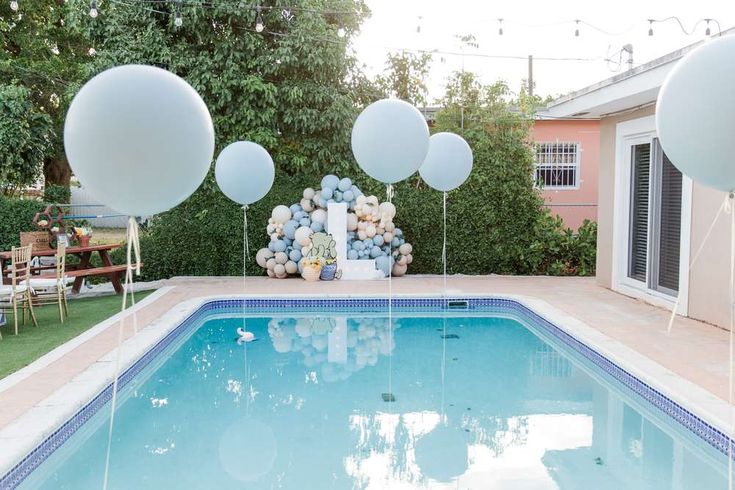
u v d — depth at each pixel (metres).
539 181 11.77
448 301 9.28
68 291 10.28
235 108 11.69
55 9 17.38
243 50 11.68
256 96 11.64
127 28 11.56
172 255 11.32
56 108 17.92
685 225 7.57
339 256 10.77
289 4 11.70
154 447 4.51
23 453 3.71
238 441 4.62
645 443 4.55
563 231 11.65
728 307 6.84
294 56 11.60
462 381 6.07
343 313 9.16
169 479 3.99
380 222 10.86
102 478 3.99
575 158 14.23
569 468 4.12
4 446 3.74
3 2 17.08
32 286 7.68
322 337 7.83
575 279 10.95
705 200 7.22
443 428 4.86
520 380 6.08
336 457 4.33
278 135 12.10
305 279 10.63
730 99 3.29
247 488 3.85
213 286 10.17
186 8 11.30
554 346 7.37
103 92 3.10
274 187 11.51
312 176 11.77
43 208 11.08
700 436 4.36
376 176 6.52
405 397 5.60
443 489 3.82
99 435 4.73
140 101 3.11
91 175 3.20
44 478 3.99
